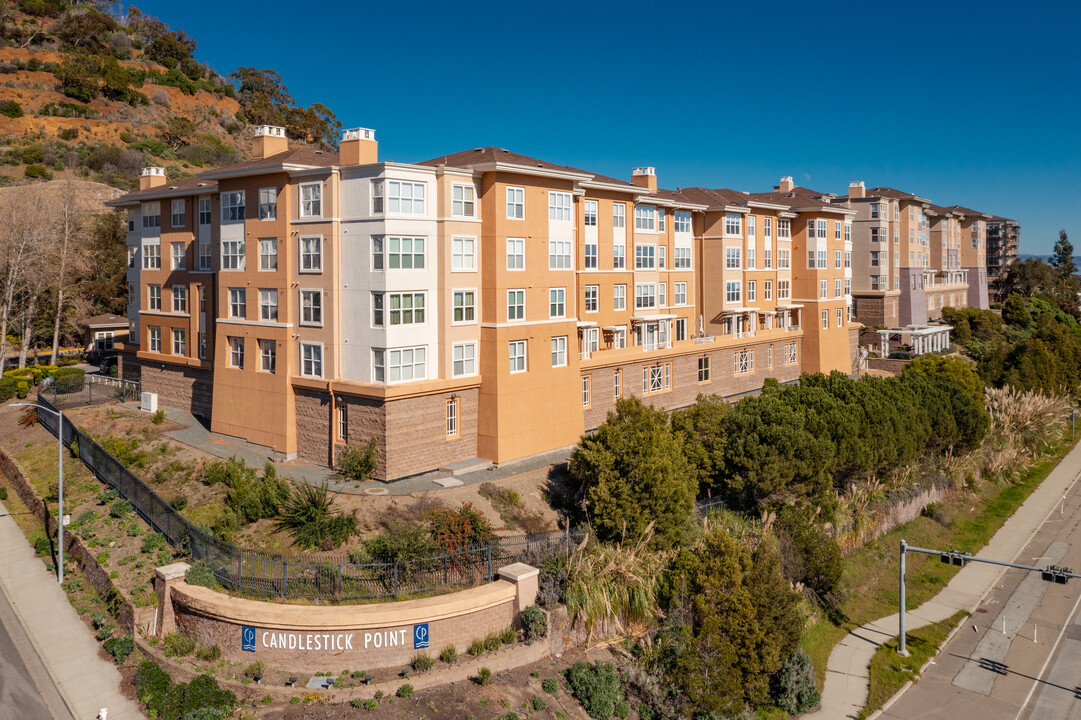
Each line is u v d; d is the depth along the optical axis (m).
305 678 26.05
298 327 42.34
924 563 47.06
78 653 28.05
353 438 39.72
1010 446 63.91
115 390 54.94
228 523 32.88
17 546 35.91
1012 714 32.69
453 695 26.05
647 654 30.31
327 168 40.16
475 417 42.44
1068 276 150.38
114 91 131.12
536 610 29.28
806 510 40.25
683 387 58.88
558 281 45.78
